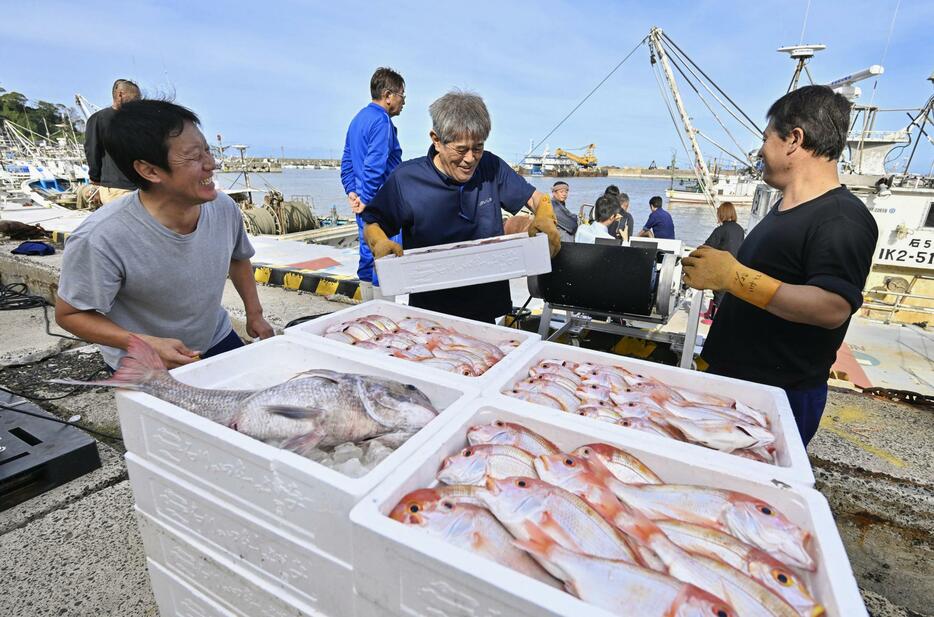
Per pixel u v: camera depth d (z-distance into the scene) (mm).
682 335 3301
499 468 1140
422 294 2623
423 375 1580
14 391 3404
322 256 6672
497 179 2539
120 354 1973
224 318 2414
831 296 1463
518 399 1423
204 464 1207
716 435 1304
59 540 2014
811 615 833
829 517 973
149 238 1769
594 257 2494
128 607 1752
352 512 929
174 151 1586
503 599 787
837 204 1587
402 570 893
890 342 4348
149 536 1473
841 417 2885
